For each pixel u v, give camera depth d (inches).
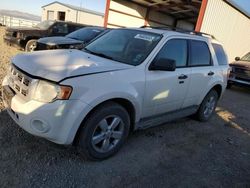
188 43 177.0
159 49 150.4
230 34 538.0
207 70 196.5
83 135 119.6
